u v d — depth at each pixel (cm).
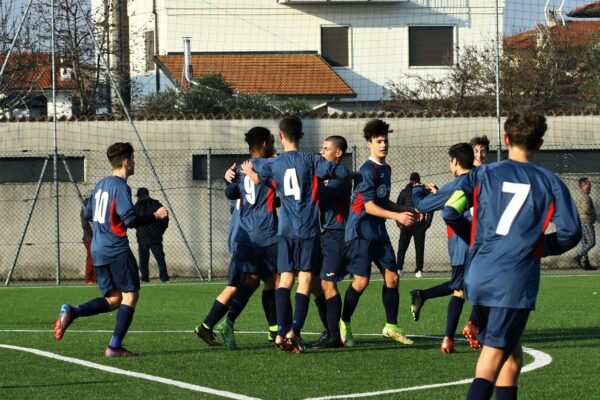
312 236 2577
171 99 8900
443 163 6109
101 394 2055
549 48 9000
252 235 2689
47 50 7988
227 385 2152
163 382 2195
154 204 5453
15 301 4478
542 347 2742
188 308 4075
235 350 2720
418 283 5200
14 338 3039
